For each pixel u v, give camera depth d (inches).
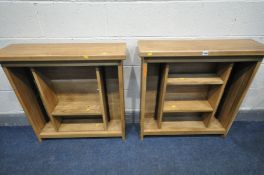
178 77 49.4
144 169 49.5
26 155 53.8
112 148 55.7
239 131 62.0
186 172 48.8
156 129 57.0
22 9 45.6
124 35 50.1
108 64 41.3
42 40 50.2
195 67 51.3
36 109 55.1
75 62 40.9
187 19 48.1
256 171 48.8
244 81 46.9
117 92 57.4
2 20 46.7
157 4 45.9
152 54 39.0
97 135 57.0
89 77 51.9
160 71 50.9
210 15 47.7
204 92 55.9
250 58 41.5
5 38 49.4
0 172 49.0
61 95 55.2
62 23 47.9
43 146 56.6
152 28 49.2
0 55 38.9
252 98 62.2
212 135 60.1
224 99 56.6
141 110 50.6
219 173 48.3
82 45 46.9
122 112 50.9
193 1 45.6
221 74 48.1
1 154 54.2
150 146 56.4
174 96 56.6
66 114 51.6
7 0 44.1
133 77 56.8
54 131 57.1
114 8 46.2
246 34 50.8
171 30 49.6
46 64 41.2
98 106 54.2
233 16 47.9
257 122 65.9
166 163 51.1
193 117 62.2
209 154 53.7
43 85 47.8
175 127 57.8
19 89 47.0
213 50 39.7
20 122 64.9
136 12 46.9
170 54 39.2
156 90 57.1
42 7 45.6
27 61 40.4
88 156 53.3
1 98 59.9
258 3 46.1
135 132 61.8
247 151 54.6
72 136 57.1
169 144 57.1
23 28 48.3
